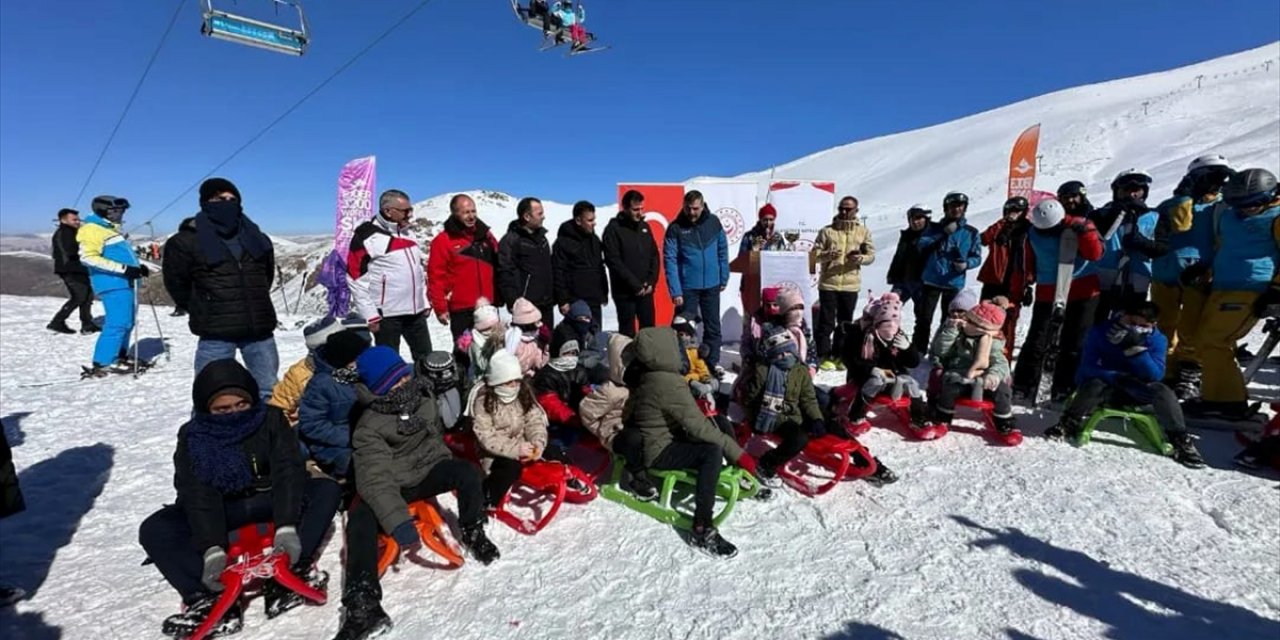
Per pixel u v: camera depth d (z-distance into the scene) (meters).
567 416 3.79
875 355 4.27
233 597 2.30
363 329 3.70
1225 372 4.16
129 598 2.62
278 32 9.09
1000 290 5.28
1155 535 2.95
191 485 2.36
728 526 3.14
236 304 3.86
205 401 2.41
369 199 8.33
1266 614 2.39
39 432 4.65
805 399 3.60
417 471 2.86
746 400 3.83
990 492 3.42
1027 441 4.13
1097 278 4.64
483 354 4.07
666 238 5.81
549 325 5.34
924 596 2.53
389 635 2.37
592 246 5.46
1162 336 3.88
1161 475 3.57
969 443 4.14
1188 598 2.49
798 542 2.98
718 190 7.51
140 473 3.89
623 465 3.51
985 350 4.07
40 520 3.27
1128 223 4.52
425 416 2.87
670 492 3.20
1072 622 2.36
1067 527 3.03
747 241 6.48
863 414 4.22
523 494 3.54
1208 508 3.19
